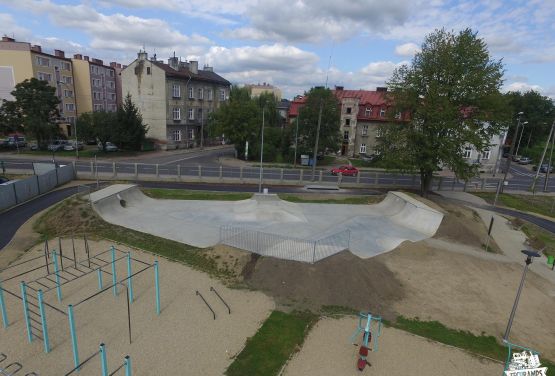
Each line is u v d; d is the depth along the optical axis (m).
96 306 14.10
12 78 61.34
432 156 31.61
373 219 27.66
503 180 42.56
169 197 30.30
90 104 75.38
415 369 11.75
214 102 71.75
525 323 14.93
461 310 15.54
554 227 30.83
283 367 11.44
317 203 31.47
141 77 58.25
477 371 11.88
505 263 21.20
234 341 12.49
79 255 18.45
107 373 10.53
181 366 11.15
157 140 60.00
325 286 16.00
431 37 31.81
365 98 65.62
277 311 14.51
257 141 57.78
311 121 55.59
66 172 34.06
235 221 24.78
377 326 13.97
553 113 87.38
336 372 11.39
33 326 12.63
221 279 16.75
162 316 13.69
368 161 59.44
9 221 23.05
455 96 31.64
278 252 18.59
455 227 24.97
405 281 17.69
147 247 19.73
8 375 9.91
